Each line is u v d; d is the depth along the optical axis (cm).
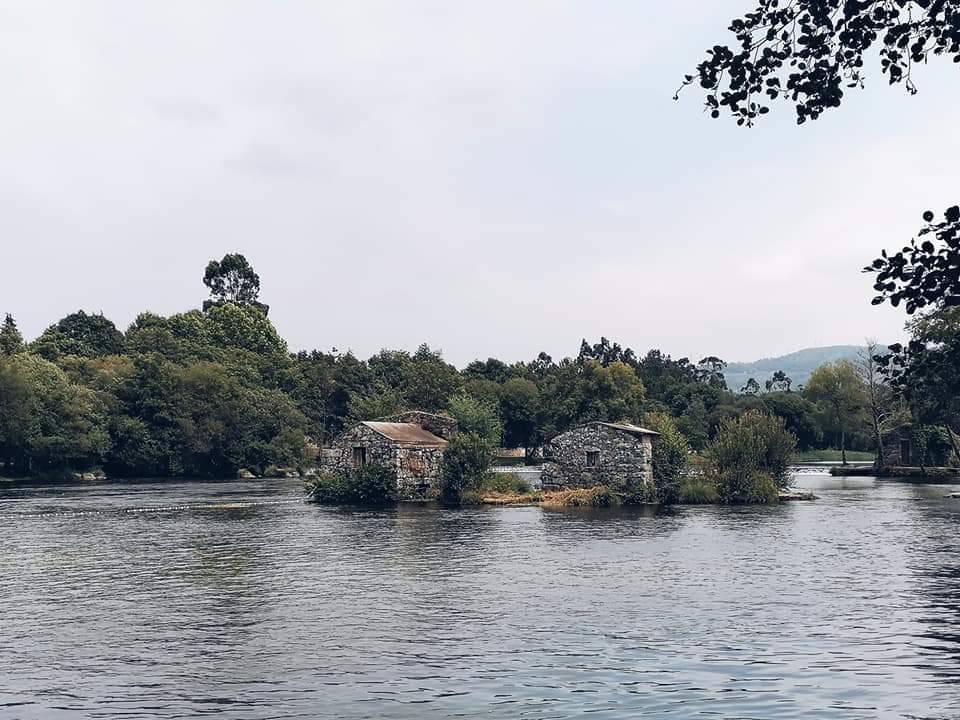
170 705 1628
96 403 10669
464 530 4412
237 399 11906
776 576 2953
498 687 1730
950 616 2311
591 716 1563
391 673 1825
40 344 14800
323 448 6550
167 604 2538
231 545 3866
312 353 17325
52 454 9919
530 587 2775
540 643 2059
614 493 5956
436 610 2430
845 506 5728
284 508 5878
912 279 1121
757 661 1897
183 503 6394
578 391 13000
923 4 1137
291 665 1888
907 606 2441
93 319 16238
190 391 11500
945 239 1100
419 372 13838
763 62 1216
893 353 1265
